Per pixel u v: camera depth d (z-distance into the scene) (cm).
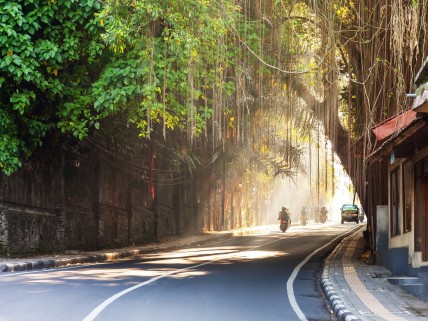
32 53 2905
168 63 2950
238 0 3017
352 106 3394
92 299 1809
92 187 4203
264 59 3178
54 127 3281
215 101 3058
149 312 1641
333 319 1708
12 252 3178
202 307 1756
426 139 2153
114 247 4481
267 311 1755
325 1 2814
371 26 2789
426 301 1945
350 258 3659
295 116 3478
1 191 3111
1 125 3036
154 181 5322
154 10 2688
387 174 3170
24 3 2934
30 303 1712
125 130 4056
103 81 3005
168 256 3884
